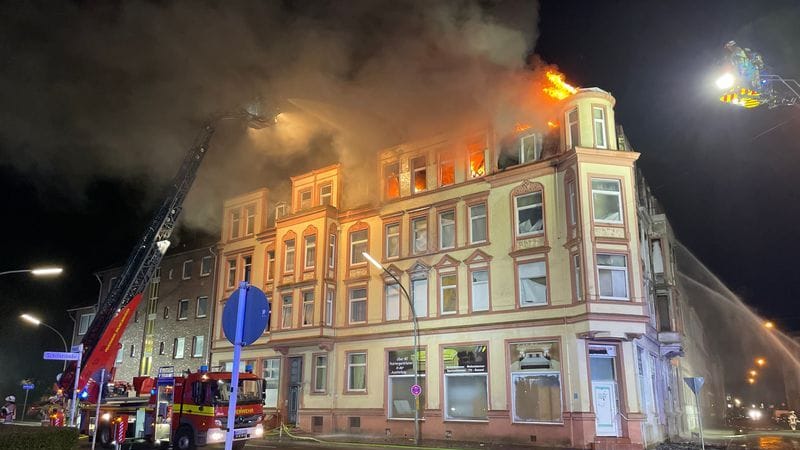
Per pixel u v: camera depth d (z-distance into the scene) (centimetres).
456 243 2730
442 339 2639
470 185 2745
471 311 2588
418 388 2364
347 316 3012
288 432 2814
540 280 2448
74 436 1077
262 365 3266
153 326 4078
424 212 2872
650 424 2331
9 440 920
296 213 3259
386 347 2811
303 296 3122
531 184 2553
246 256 3603
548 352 2333
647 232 2936
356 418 2816
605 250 2291
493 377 2442
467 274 2650
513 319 2453
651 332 2600
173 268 4106
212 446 2075
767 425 4544
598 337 2217
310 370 3020
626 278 2291
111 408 2122
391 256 2950
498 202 2641
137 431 2000
